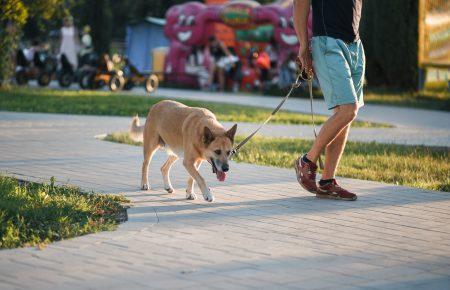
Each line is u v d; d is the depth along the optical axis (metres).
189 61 43.88
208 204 9.51
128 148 14.84
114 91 35.59
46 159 12.87
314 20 9.85
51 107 23.91
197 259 6.75
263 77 42.50
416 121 24.75
